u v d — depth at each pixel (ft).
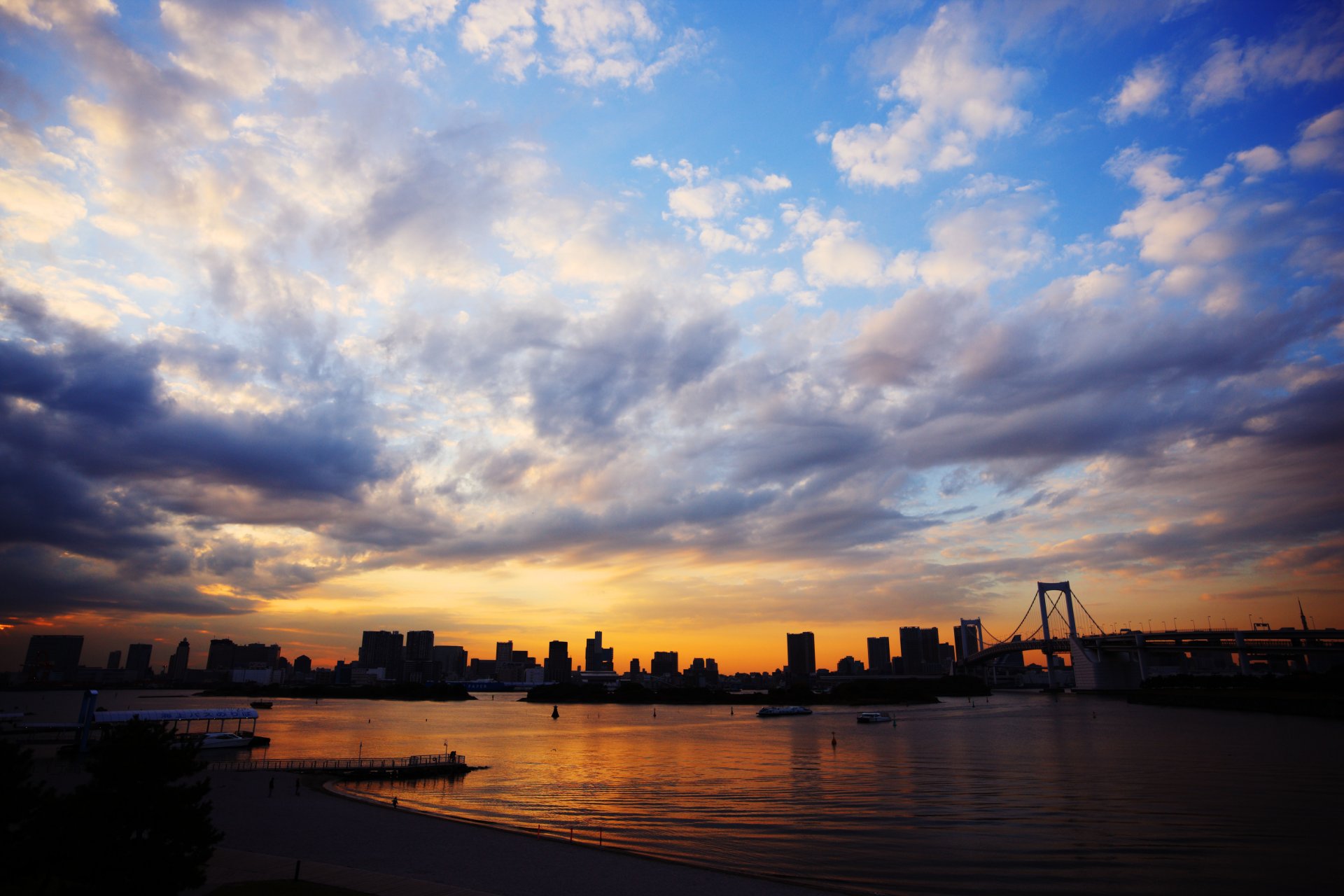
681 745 514.68
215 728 602.85
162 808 102.12
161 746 105.09
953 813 238.27
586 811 245.24
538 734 622.95
